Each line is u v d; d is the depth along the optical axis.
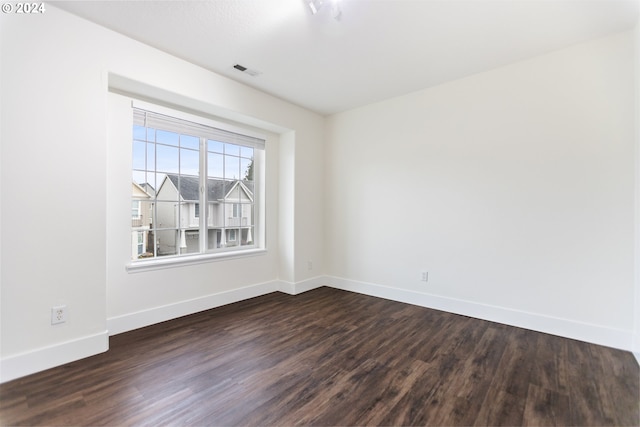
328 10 2.00
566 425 1.47
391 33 2.26
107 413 1.53
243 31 2.25
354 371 1.96
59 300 2.01
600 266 2.35
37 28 1.92
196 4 1.95
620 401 1.65
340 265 4.08
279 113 3.57
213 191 3.35
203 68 2.79
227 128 3.34
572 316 2.47
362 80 3.07
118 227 2.53
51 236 1.98
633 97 2.22
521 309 2.70
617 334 2.28
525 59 2.66
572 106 2.46
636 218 2.17
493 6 1.95
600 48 2.34
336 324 2.78
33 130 1.91
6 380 1.80
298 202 3.87
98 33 2.16
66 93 2.03
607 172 2.32
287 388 1.77
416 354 2.20
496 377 1.90
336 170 4.12
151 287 2.74
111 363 2.03
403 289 3.48
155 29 2.22
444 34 2.27
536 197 2.63
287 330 2.64
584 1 1.90
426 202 3.29
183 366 2.00
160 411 1.55
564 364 2.05
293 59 2.66
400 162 3.50
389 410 1.58
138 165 2.74
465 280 3.03
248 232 3.74
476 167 2.95
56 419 1.48
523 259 2.70
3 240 1.81
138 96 2.64
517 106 2.71
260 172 3.83
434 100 3.22
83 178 2.11
